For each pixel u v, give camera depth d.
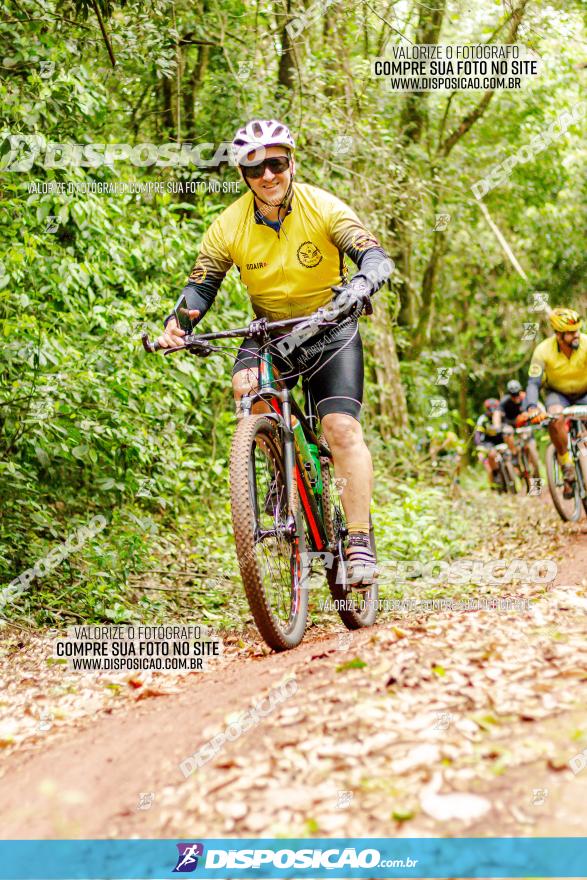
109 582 5.85
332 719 2.74
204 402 8.42
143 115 9.68
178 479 7.13
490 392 22.56
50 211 6.95
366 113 11.12
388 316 13.02
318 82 9.95
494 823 2.16
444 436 12.34
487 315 21.53
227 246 4.12
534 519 9.58
